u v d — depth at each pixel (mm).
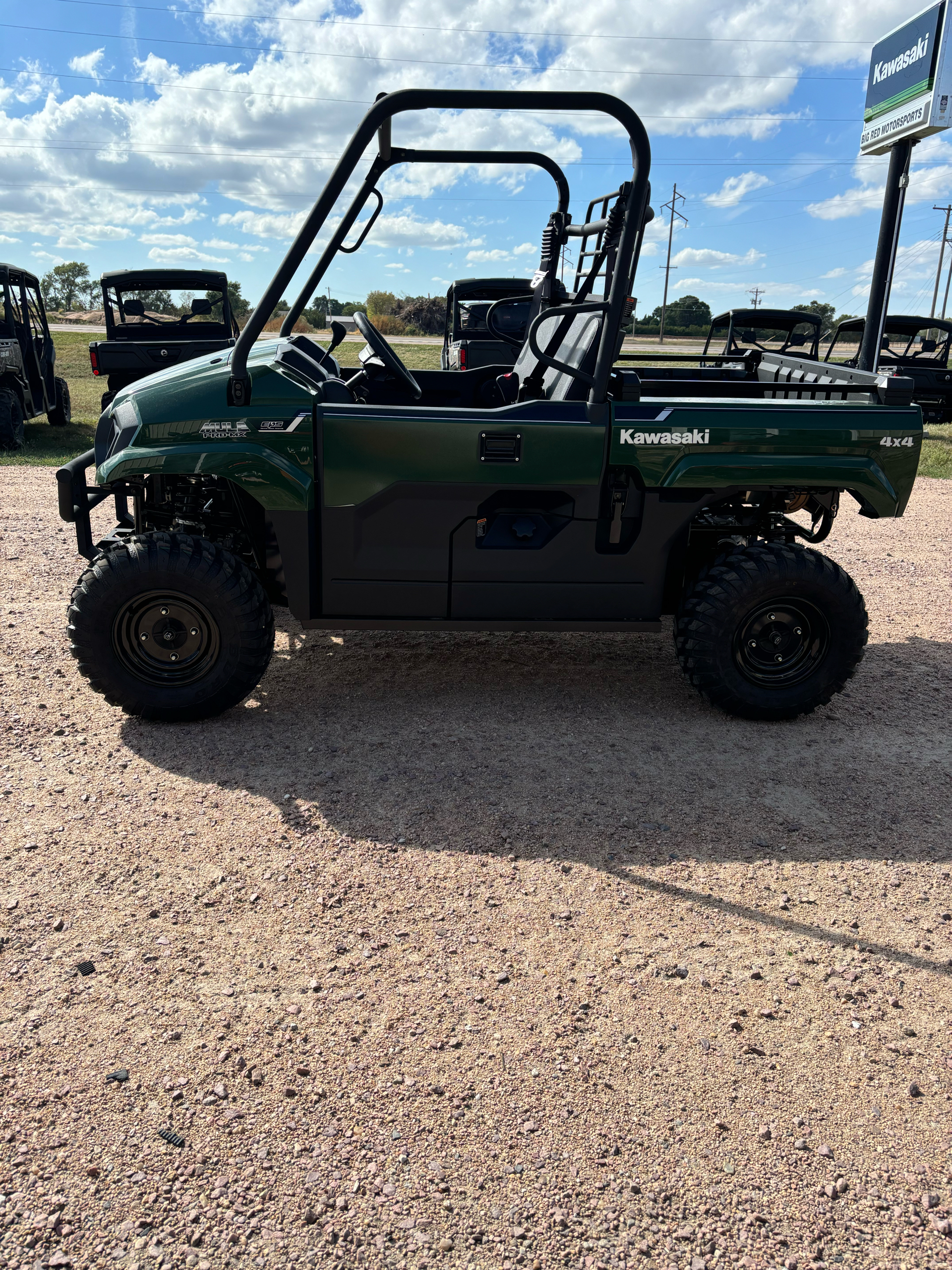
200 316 12203
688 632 3643
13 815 2945
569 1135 1860
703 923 2549
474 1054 2053
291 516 3441
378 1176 1759
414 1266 1595
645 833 2982
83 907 2510
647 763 3453
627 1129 1880
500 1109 1914
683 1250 1644
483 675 4281
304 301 4051
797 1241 1668
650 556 3627
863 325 13367
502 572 3578
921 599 5742
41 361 11922
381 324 39312
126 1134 1826
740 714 3791
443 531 3500
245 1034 2086
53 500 7652
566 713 3877
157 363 11156
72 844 2797
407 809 3066
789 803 3205
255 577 3514
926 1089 2014
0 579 5340
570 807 3123
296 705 3869
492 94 3062
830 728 3818
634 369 4984
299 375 3482
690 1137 1869
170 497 3799
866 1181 1791
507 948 2412
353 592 3562
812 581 3570
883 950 2465
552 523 3574
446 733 3648
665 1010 2213
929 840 3000
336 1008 2176
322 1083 1960
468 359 11055
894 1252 1652
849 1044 2133
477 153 3838
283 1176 1753
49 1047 2031
